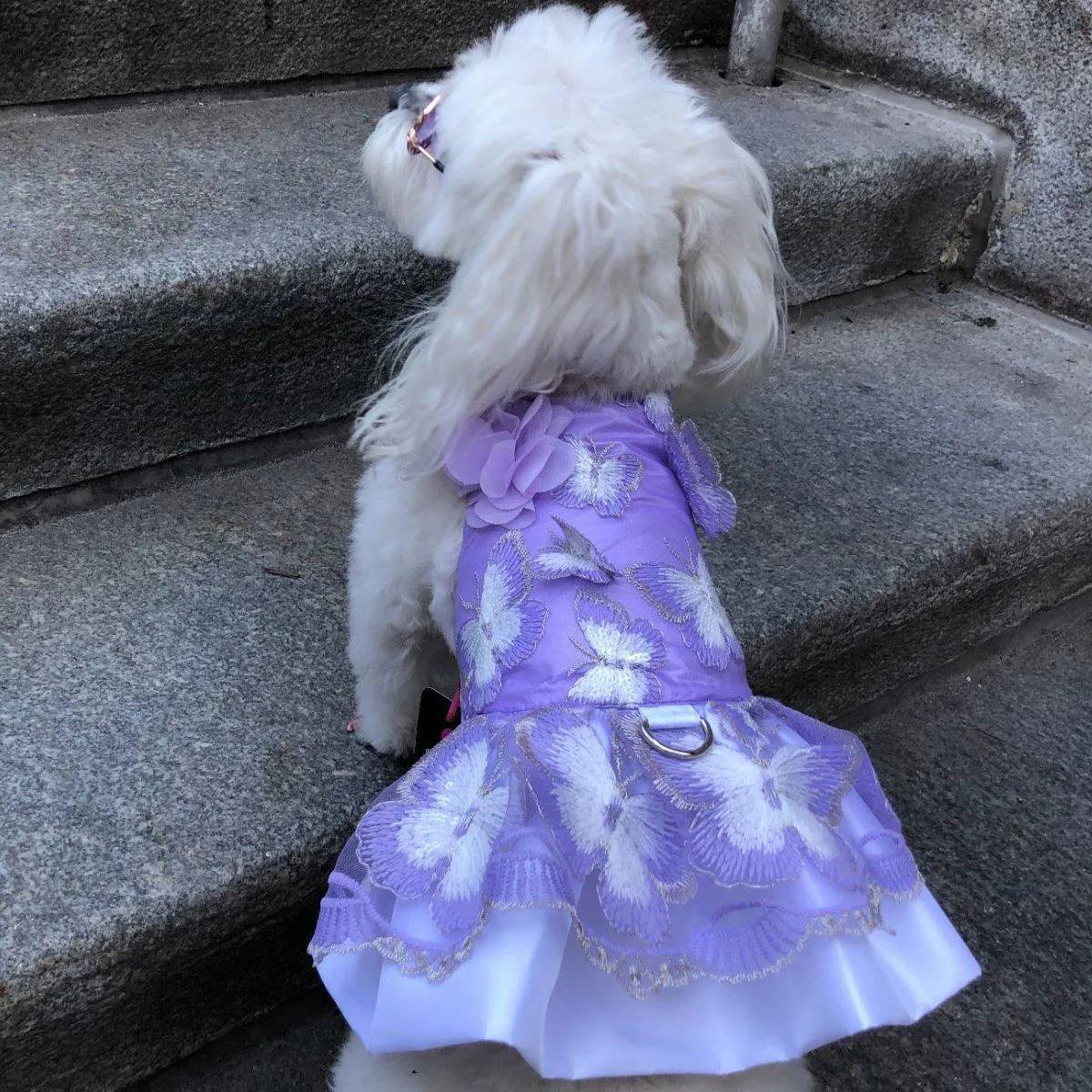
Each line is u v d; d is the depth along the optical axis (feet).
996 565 6.21
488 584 3.51
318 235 5.77
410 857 3.17
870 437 6.84
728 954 2.97
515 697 3.31
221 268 5.40
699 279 3.79
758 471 6.41
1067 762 5.99
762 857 3.01
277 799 4.27
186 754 4.39
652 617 3.38
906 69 8.67
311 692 4.78
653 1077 3.05
